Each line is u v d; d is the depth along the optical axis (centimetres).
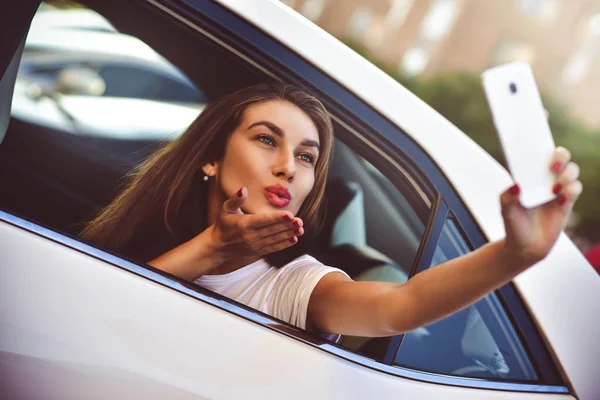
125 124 145
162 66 148
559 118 1363
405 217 172
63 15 144
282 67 158
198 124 151
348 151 166
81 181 143
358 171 167
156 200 149
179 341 149
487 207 187
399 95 176
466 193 184
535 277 196
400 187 172
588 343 200
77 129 143
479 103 1207
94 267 144
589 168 1195
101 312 143
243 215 156
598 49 1517
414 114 178
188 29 150
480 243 185
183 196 151
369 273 169
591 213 1097
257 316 160
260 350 157
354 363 169
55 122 142
